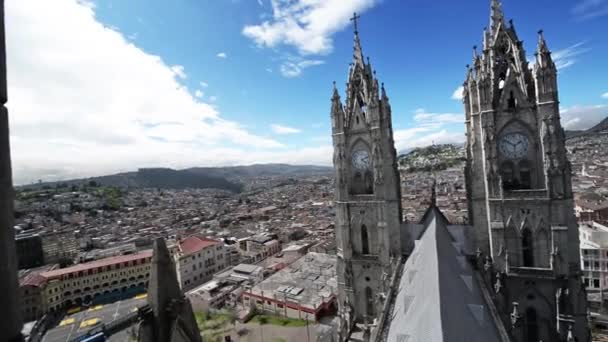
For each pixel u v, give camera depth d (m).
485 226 54.97
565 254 47.97
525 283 50.62
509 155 52.88
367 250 63.06
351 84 63.16
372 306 61.88
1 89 6.28
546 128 48.78
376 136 59.25
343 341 59.28
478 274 47.72
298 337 92.62
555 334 48.78
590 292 107.62
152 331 14.48
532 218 50.19
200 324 104.75
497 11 53.59
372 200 60.94
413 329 33.81
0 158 6.22
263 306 110.44
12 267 6.39
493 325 38.25
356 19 63.31
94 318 139.00
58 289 147.88
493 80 52.84
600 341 84.56
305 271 130.75
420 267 44.25
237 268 147.38
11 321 6.31
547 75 48.56
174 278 15.53
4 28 6.51
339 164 63.75
